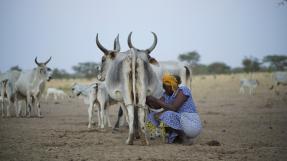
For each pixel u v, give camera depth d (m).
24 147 11.95
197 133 12.10
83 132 15.44
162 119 12.14
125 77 12.13
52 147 11.94
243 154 10.80
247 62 87.56
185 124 11.98
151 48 13.00
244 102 31.77
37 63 23.22
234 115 21.94
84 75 100.19
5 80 23.19
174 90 12.38
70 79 87.44
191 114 12.09
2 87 23.17
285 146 12.05
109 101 17.56
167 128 12.45
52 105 32.84
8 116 23.16
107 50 13.50
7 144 12.48
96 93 16.78
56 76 95.81
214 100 34.97
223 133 14.84
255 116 21.14
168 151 11.09
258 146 12.05
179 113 12.19
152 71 12.68
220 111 24.61
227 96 39.59
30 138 13.76
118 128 16.03
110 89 12.77
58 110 27.98
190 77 18.86
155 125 12.56
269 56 93.75
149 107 13.03
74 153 10.96
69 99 41.16
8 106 23.36
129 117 12.16
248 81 42.31
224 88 50.59
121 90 12.28
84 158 10.30
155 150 11.26
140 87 12.09
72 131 15.72
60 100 39.59
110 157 10.40
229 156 10.52
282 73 44.03
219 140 13.16
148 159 10.12
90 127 16.89
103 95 16.72
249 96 38.59
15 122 19.52
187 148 11.55
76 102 36.75
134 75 12.01
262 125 17.22
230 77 67.88
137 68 12.09
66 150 11.41
